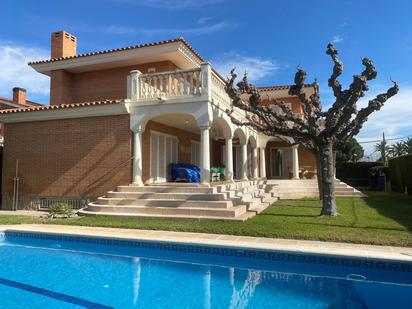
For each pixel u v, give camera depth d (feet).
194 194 42.57
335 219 36.70
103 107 50.39
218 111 50.34
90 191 50.90
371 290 20.29
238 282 22.03
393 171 87.66
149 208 41.34
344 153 158.10
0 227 35.45
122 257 28.40
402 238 26.91
